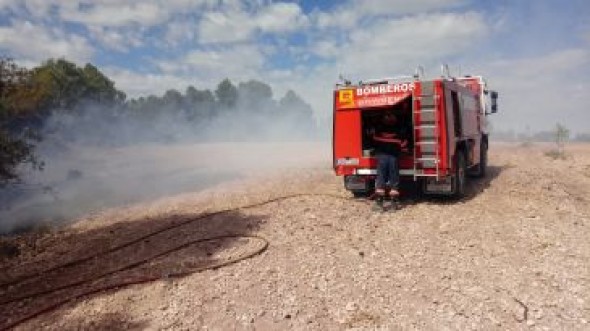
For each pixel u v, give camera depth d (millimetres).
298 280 7578
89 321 6914
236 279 7750
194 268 8461
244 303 6949
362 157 12289
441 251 8570
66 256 10344
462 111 12891
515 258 8031
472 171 15555
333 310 6605
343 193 13812
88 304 7461
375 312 6473
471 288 6988
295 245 9227
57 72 52656
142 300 7371
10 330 6969
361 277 7582
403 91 11742
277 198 13531
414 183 13961
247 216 11719
